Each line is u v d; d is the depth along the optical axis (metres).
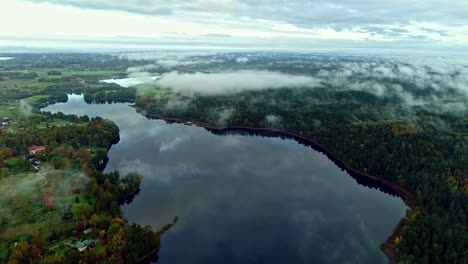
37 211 140.25
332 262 123.88
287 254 128.50
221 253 128.12
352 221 154.75
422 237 123.88
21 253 108.00
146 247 124.75
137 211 157.62
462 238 121.56
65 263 105.12
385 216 159.75
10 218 132.75
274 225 149.75
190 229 144.25
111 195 153.12
